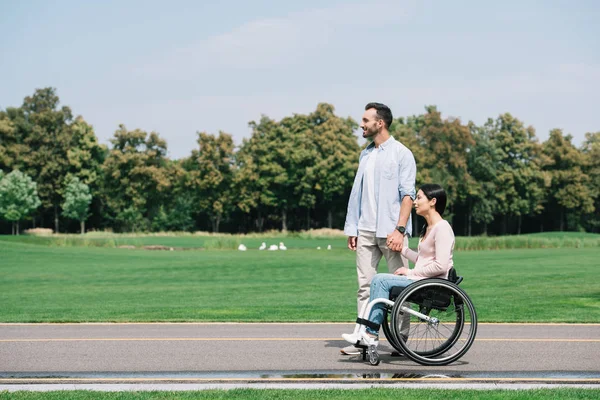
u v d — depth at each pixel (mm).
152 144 82875
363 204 6883
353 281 17875
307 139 81438
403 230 6578
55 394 4496
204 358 6148
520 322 8742
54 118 88188
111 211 88250
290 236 69250
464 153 81750
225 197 81438
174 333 7797
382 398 4355
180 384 4906
